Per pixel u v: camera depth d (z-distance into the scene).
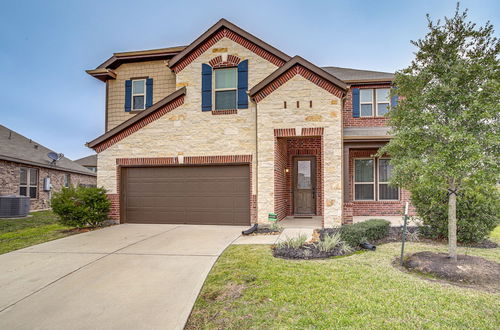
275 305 3.92
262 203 9.78
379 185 12.74
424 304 3.84
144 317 3.87
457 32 5.27
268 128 9.88
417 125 5.41
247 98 10.50
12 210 14.20
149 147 10.95
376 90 12.78
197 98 10.83
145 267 5.78
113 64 14.06
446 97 5.17
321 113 9.60
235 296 4.28
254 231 8.96
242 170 10.46
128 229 9.84
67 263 6.15
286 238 7.71
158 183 11.06
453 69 5.03
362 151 12.76
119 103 13.92
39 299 4.48
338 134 9.46
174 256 6.43
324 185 9.41
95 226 10.40
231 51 10.88
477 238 6.99
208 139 10.60
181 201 10.86
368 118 12.66
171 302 4.27
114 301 4.35
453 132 4.86
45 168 19.16
